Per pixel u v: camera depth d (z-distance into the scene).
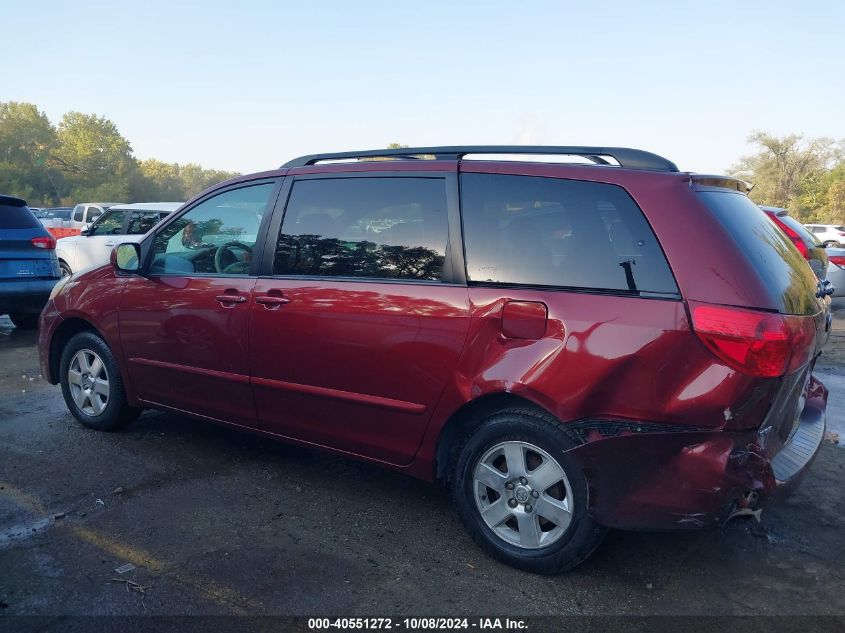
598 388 2.76
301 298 3.61
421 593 2.85
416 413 3.26
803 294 2.96
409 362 3.24
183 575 2.96
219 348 3.97
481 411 3.15
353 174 3.63
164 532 3.35
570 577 2.99
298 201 3.81
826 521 3.55
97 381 4.78
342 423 3.56
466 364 3.07
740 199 3.19
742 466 2.58
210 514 3.55
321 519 3.52
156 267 4.42
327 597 2.81
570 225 2.99
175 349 4.20
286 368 3.69
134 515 3.53
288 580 2.93
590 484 2.79
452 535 3.38
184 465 4.23
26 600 2.74
